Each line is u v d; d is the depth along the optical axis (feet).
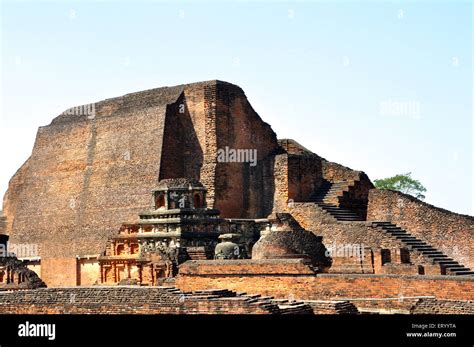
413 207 154.20
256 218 182.39
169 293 84.53
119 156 191.93
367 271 135.54
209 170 180.96
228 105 186.60
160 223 152.05
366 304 100.22
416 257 138.92
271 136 195.72
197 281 118.73
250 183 185.68
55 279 196.95
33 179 217.56
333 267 139.13
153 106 190.19
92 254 187.11
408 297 97.81
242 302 79.66
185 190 153.69
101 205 191.52
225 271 116.06
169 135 184.65
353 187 176.76
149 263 144.36
